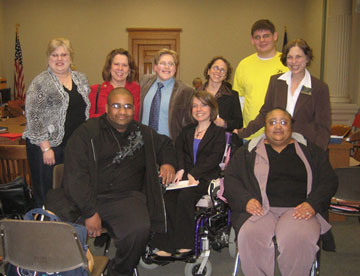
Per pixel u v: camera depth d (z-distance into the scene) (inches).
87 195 88.9
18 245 66.6
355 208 111.5
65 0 331.6
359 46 249.6
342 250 124.0
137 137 96.3
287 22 330.3
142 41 336.2
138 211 89.2
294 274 87.0
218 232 107.0
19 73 324.8
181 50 337.4
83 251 66.2
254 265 89.5
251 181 97.1
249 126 117.3
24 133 110.3
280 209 95.8
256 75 134.6
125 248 86.5
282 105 111.8
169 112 119.8
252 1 329.7
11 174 125.6
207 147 111.1
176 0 331.9
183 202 99.0
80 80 116.6
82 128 93.4
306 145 98.0
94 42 336.2
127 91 94.0
